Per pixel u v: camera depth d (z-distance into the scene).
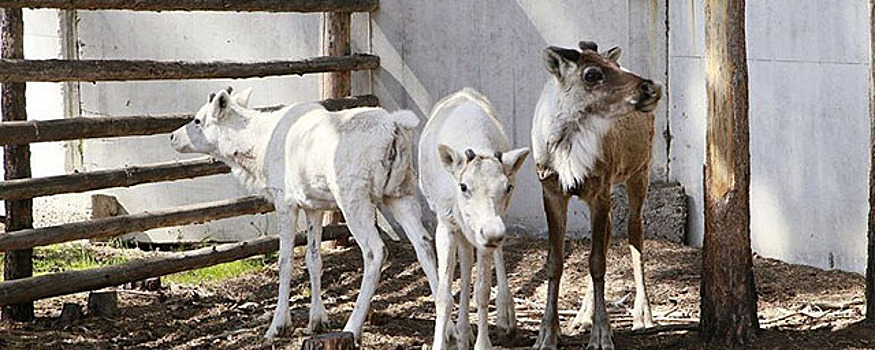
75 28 10.84
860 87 7.88
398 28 10.07
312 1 9.47
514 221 9.84
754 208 8.94
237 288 8.66
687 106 9.26
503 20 9.70
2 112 7.51
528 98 9.65
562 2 9.50
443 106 6.81
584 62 6.25
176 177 8.38
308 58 9.59
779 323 7.16
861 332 6.61
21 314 7.53
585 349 6.61
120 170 8.04
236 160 7.42
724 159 6.35
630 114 6.68
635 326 7.21
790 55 8.44
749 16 8.76
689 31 9.13
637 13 9.33
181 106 10.52
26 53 11.04
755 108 8.80
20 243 7.39
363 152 6.73
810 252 8.45
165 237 10.45
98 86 10.78
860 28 7.82
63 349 6.94
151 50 10.66
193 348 6.99
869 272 6.82
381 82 10.17
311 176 6.94
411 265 9.23
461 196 5.76
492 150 6.26
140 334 7.30
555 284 6.64
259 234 10.31
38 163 11.05
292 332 7.21
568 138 6.33
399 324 7.50
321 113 7.05
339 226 9.66
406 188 6.88
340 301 8.28
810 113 8.32
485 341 6.28
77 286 7.61
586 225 9.62
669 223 9.33
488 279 6.20
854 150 7.98
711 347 6.43
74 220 10.48
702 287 6.55
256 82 10.40
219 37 10.48
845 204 8.11
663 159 9.50
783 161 8.60
